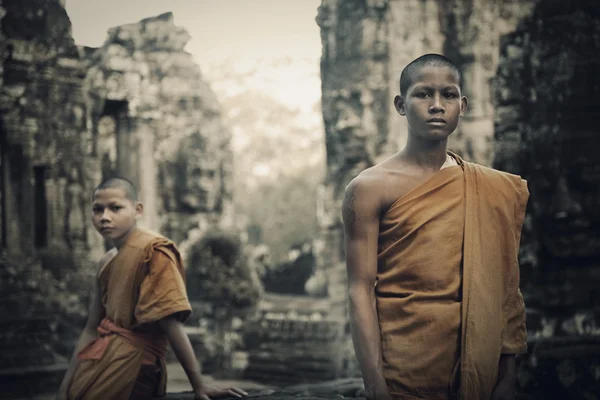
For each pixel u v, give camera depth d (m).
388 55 13.05
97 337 3.98
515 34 8.11
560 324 7.06
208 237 21.23
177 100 25.56
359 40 13.45
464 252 2.41
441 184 2.45
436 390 2.41
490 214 2.46
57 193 18.64
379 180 2.53
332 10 14.09
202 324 19.95
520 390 5.07
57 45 18.52
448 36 11.73
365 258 2.52
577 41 7.41
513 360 2.55
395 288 2.48
